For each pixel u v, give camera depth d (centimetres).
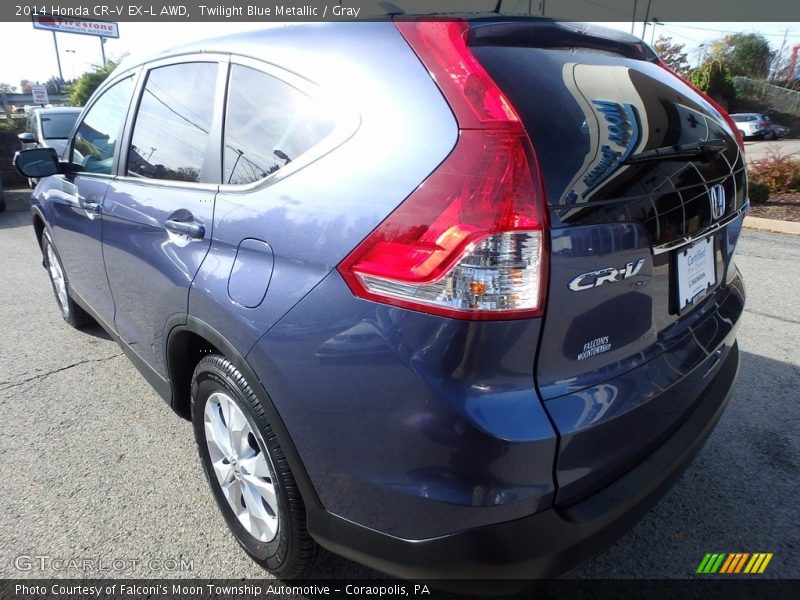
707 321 200
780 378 340
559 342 141
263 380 167
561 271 135
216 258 188
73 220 321
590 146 144
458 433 134
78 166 321
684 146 170
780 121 3566
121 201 256
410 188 139
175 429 298
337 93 162
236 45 205
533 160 133
